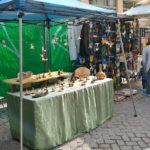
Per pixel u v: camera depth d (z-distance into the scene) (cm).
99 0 1111
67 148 378
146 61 667
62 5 376
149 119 498
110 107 501
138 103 615
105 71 720
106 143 393
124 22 768
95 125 453
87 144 391
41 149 356
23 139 382
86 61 731
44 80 439
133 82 854
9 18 515
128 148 375
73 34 786
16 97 378
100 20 500
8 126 482
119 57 761
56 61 755
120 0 1258
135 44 835
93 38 700
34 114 343
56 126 373
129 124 473
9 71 654
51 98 361
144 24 951
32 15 538
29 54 696
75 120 408
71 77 494
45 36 693
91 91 437
